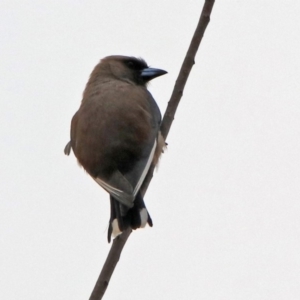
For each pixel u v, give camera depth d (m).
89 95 11.27
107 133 10.36
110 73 12.31
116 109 10.61
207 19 9.67
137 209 9.60
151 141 10.42
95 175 10.28
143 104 10.92
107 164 10.20
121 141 10.29
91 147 10.36
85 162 10.42
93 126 10.49
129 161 10.20
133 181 9.92
